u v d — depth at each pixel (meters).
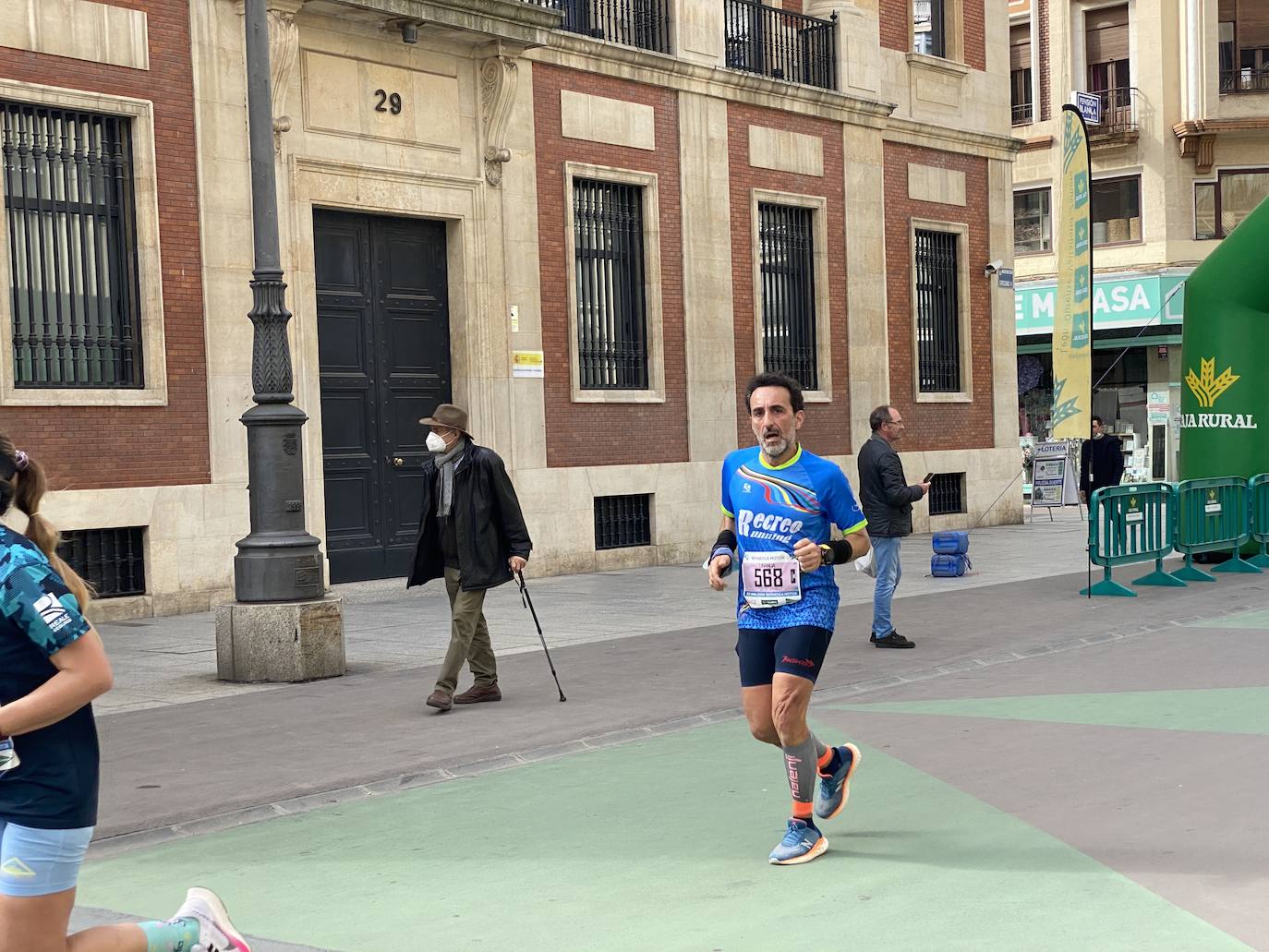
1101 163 37.62
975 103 26.59
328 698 9.98
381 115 16.97
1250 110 36.69
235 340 15.48
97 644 3.55
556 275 19.05
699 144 20.98
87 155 14.55
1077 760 7.52
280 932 5.25
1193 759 7.45
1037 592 15.57
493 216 18.20
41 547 3.69
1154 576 16.06
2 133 13.80
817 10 23.59
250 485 10.97
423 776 7.75
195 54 15.20
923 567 19.06
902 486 11.62
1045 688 9.77
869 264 24.02
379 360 17.22
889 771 7.41
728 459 6.09
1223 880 5.40
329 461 16.64
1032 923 4.96
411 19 16.66
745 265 21.84
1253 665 10.47
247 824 6.92
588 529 19.25
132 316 14.82
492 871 5.92
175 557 14.90
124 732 8.91
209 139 15.30
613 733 8.71
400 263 17.48
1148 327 36.88
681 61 20.53
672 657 11.48
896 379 24.73
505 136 18.28
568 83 19.17
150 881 6.01
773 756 7.91
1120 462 27.44
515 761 8.07
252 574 10.80
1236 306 17.80
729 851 6.05
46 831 3.49
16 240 13.94
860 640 12.23
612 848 6.19
